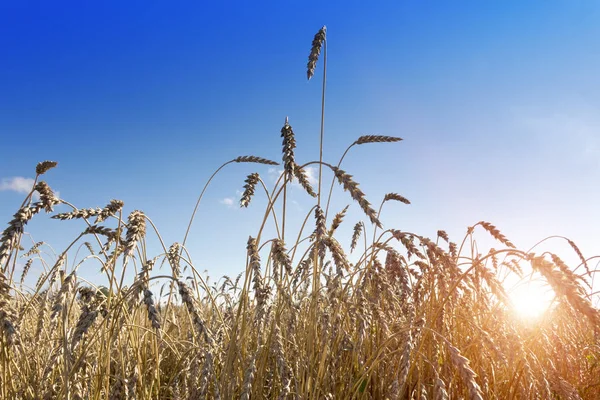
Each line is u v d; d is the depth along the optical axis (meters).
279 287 0.65
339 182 0.54
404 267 0.78
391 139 0.67
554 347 0.82
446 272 0.71
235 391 0.63
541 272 0.36
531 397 0.65
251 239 0.59
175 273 0.67
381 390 0.69
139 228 0.57
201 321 0.53
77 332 0.55
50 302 0.70
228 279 1.22
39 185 0.56
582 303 0.33
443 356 0.72
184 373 0.69
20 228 0.49
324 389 0.67
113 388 0.60
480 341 0.69
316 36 0.71
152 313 0.51
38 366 0.66
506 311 0.80
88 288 0.64
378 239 0.72
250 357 0.63
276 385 0.67
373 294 0.79
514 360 0.67
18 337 0.54
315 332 0.70
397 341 0.73
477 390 0.41
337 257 0.57
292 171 0.61
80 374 0.61
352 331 0.82
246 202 0.65
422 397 0.59
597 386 0.81
